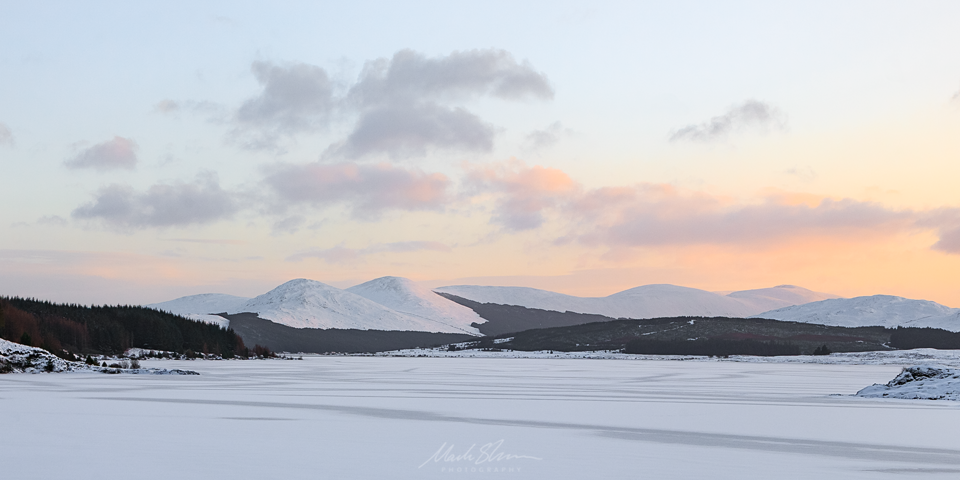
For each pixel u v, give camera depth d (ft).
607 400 173.06
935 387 183.32
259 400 161.17
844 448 93.30
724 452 89.45
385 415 130.82
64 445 88.33
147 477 69.31
